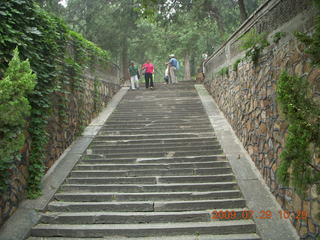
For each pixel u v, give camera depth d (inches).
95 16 695.7
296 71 163.8
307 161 97.1
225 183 226.2
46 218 195.0
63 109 281.1
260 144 230.2
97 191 229.3
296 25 167.0
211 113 392.2
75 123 320.2
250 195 207.8
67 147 295.0
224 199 210.7
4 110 118.6
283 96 99.4
